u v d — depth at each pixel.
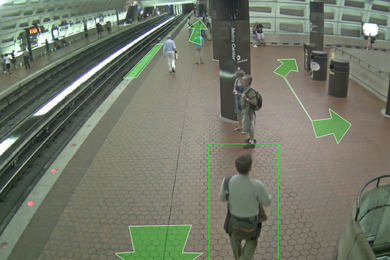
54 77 22.94
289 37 23.16
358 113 9.80
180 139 8.41
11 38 28.33
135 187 6.40
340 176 6.49
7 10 25.47
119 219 5.50
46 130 10.43
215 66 16.78
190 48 23.02
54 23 36.22
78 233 5.21
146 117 10.07
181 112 10.36
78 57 28.94
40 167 8.05
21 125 9.98
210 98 11.63
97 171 7.05
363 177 6.44
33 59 27.17
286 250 4.67
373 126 8.82
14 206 6.38
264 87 12.80
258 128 8.91
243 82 7.24
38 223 5.48
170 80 14.37
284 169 6.80
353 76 13.54
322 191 6.02
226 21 8.47
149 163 7.29
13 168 7.89
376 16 22.77
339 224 5.16
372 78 11.80
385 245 5.29
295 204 5.67
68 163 7.43
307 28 23.08
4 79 20.02
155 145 8.14
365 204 4.68
